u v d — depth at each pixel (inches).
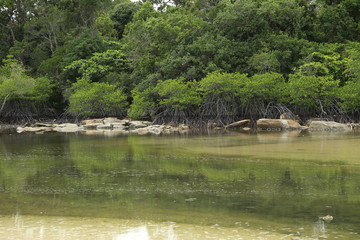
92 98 2148.1
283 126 1636.3
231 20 2086.6
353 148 901.2
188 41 2117.4
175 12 2444.6
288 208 415.8
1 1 2893.7
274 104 1868.8
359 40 2235.5
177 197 474.0
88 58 2452.0
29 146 1102.4
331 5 2354.8
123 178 601.6
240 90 1793.8
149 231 346.9
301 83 1707.7
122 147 1042.1
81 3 3083.2
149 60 2198.6
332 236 327.0
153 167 704.4
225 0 2434.8
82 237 334.3
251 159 775.7
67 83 2549.2
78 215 402.6
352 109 1715.1
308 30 2267.5
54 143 1186.0
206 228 353.1
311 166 676.7
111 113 2240.4
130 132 1646.2
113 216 397.1
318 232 337.4
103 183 565.3
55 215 403.9
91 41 2486.5
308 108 1829.5
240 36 2162.9
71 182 576.1
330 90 1759.4
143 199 466.6
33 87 2267.5
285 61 1973.4
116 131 1731.1
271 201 446.3
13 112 2325.3
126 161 784.3
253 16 2074.3
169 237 330.6
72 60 2450.8
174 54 2031.3
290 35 2167.8
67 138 1373.0
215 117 1865.2
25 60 3097.9
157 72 2107.5
